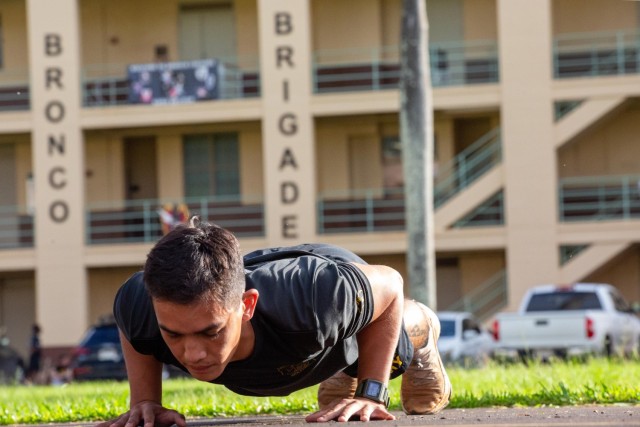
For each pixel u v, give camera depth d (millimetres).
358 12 36656
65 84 35938
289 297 4441
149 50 37719
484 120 36656
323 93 35750
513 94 34219
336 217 35875
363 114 35375
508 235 34062
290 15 35031
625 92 33875
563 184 36000
